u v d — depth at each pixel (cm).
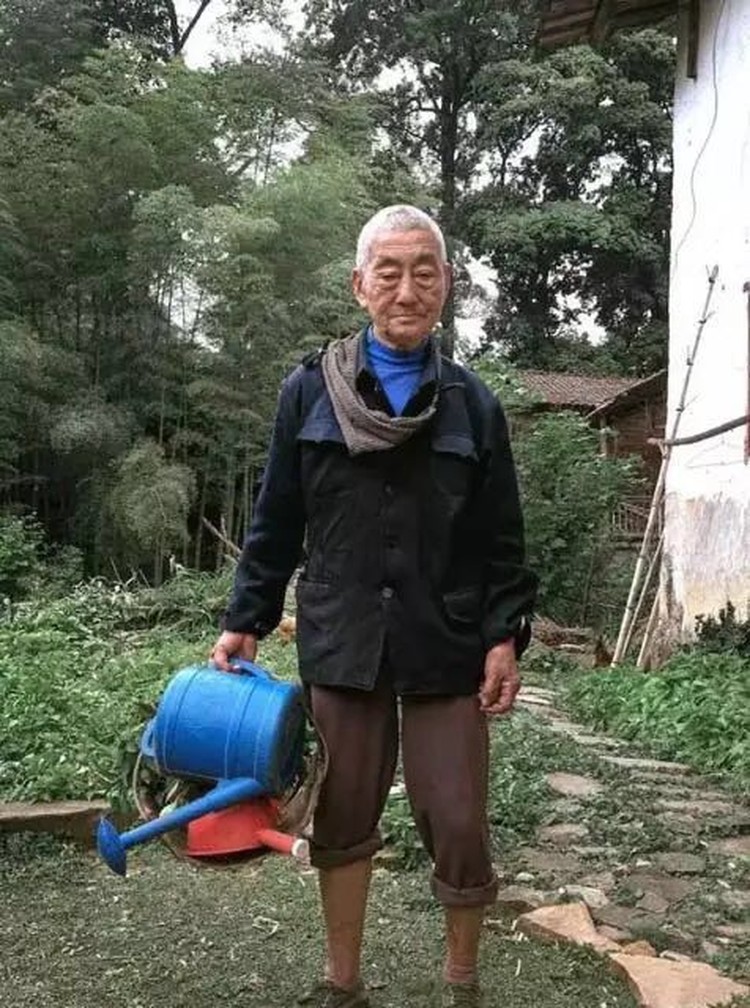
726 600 887
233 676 261
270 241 1531
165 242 1499
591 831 445
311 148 1773
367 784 268
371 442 255
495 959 314
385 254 258
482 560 271
